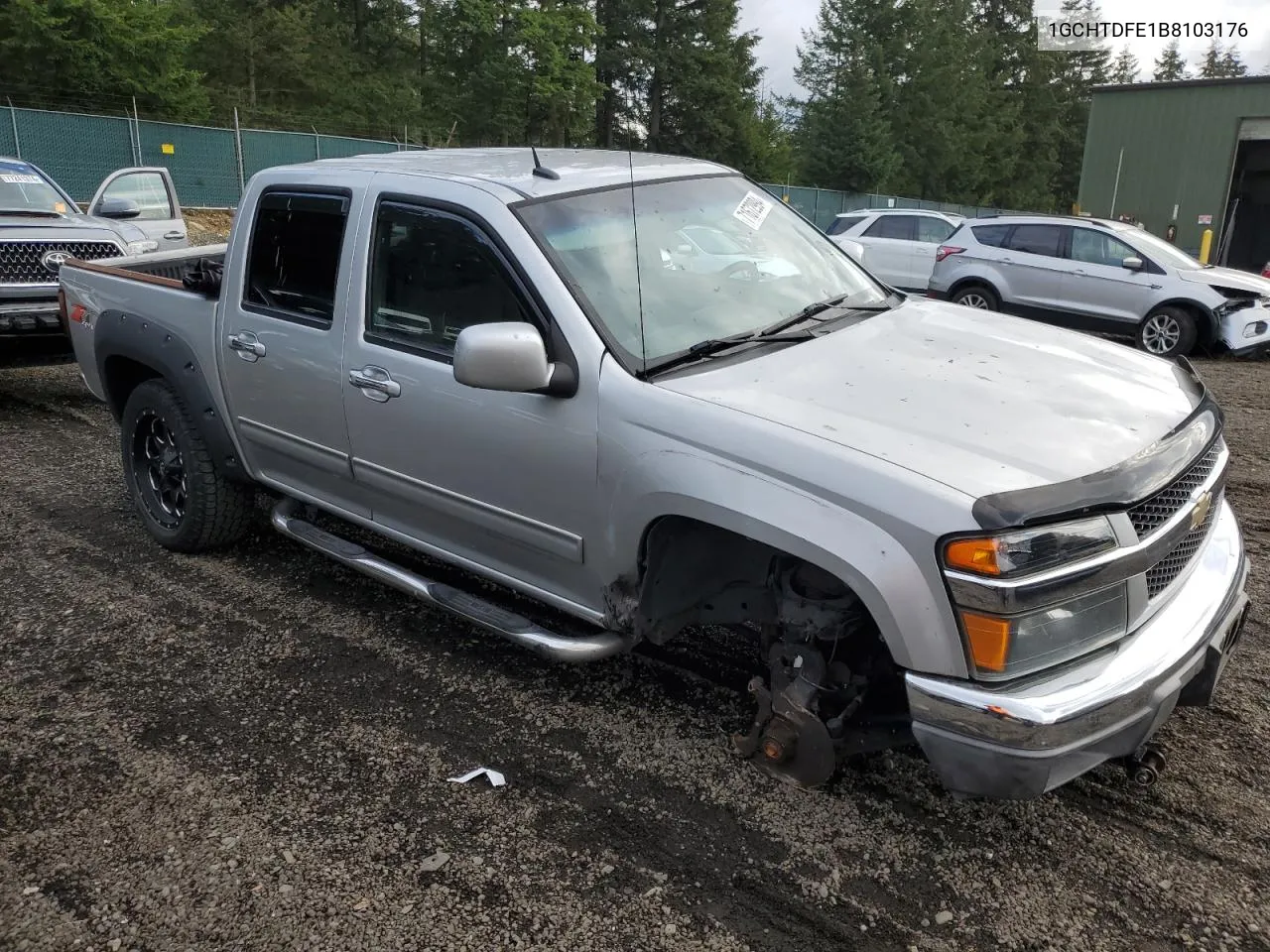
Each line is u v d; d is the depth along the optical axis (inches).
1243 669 148.8
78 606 171.8
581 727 135.6
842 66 1934.1
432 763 127.6
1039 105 2556.6
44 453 260.4
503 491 130.3
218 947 97.5
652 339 122.5
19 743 131.6
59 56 1221.1
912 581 95.1
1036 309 501.7
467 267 131.2
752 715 138.3
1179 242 1079.6
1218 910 101.4
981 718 93.8
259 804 119.2
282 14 1701.5
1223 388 390.3
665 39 1788.9
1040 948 97.1
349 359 145.3
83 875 107.4
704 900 103.6
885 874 107.3
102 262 221.3
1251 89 1001.5
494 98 1536.7
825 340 129.5
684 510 109.6
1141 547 97.3
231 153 1058.7
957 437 103.5
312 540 163.6
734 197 155.3
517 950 97.0
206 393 173.5
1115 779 122.7
